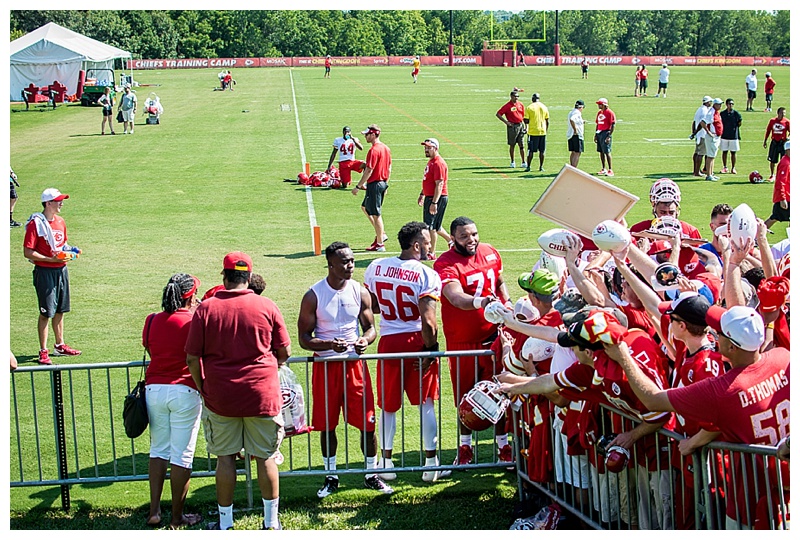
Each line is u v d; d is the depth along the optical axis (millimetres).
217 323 5477
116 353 9188
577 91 48750
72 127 33812
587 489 5594
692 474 5086
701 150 19906
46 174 22328
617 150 25281
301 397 6141
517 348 5977
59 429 5957
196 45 91875
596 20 110750
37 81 45094
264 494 5684
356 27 98562
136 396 5750
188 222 16203
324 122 33875
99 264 13055
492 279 6934
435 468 6211
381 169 13438
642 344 4953
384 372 6477
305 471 6172
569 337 4816
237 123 34156
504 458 6672
